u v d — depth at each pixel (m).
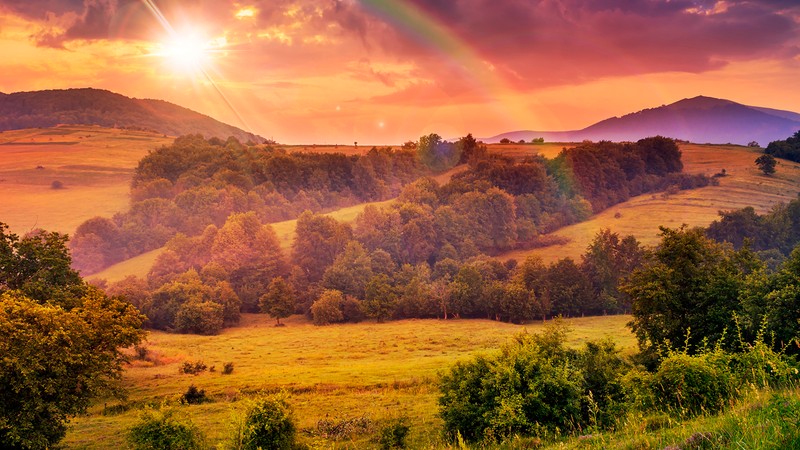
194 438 21.80
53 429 27.16
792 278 29.61
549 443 17.23
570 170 188.62
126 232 156.88
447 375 26.50
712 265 37.53
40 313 27.61
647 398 13.91
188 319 103.88
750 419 7.43
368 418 33.94
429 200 175.38
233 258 133.50
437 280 128.50
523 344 26.09
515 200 171.38
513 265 140.75
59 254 42.78
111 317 34.38
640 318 38.75
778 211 135.62
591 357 24.58
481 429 23.39
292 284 128.75
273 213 182.62
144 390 48.59
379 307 115.81
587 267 122.75
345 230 148.50
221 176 191.00
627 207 182.62
